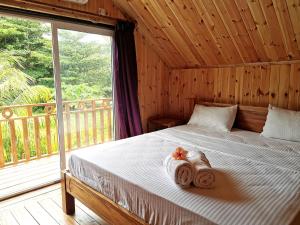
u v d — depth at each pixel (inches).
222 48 113.5
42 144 141.8
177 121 140.8
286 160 71.5
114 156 75.0
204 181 53.7
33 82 159.2
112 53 121.0
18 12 86.7
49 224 76.3
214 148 83.7
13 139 126.9
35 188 101.5
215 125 114.2
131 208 58.1
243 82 118.9
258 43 101.0
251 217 42.3
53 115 141.5
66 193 81.0
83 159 73.2
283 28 88.5
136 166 66.8
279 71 106.3
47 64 163.3
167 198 49.8
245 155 76.3
